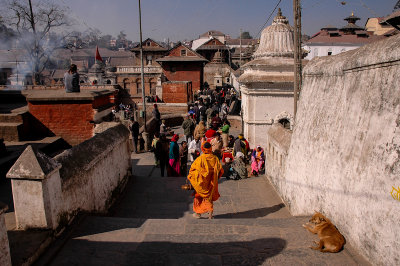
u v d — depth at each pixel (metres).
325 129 5.07
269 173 8.92
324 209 4.79
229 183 8.91
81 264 3.71
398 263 3.07
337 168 4.45
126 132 8.34
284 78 13.39
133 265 3.71
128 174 8.58
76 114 9.00
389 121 3.50
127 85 45.47
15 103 11.69
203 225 4.83
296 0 9.30
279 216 6.30
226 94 39.81
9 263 3.17
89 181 5.52
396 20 6.64
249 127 14.15
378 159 3.54
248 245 4.18
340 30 49.34
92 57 79.50
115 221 4.92
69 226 4.58
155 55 57.06
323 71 5.48
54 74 66.62
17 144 8.34
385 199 3.32
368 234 3.59
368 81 4.08
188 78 45.44
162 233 4.54
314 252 3.95
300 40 9.56
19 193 4.01
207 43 67.19
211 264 3.74
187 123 15.77
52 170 4.09
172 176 10.07
